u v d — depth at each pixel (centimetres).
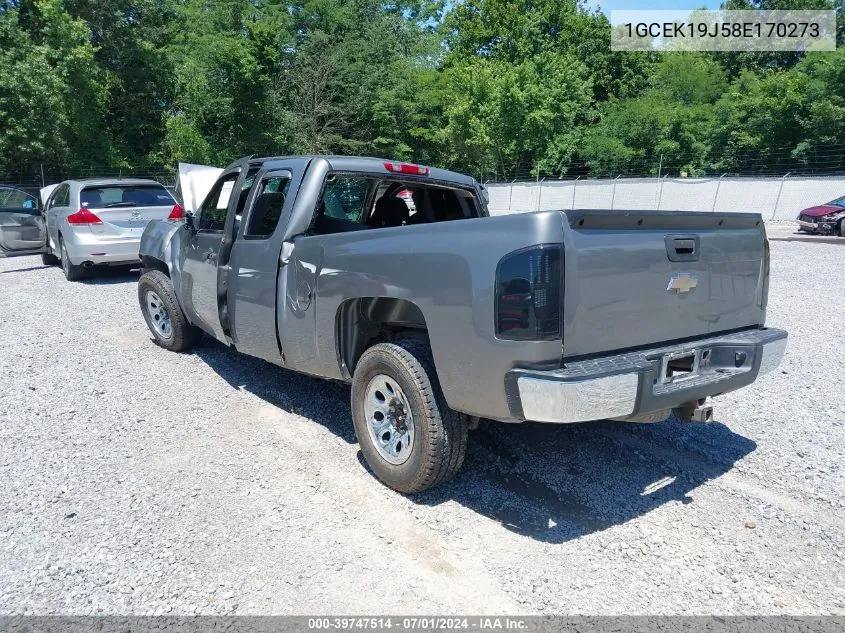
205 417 472
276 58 3484
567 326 284
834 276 1159
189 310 571
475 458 409
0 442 428
